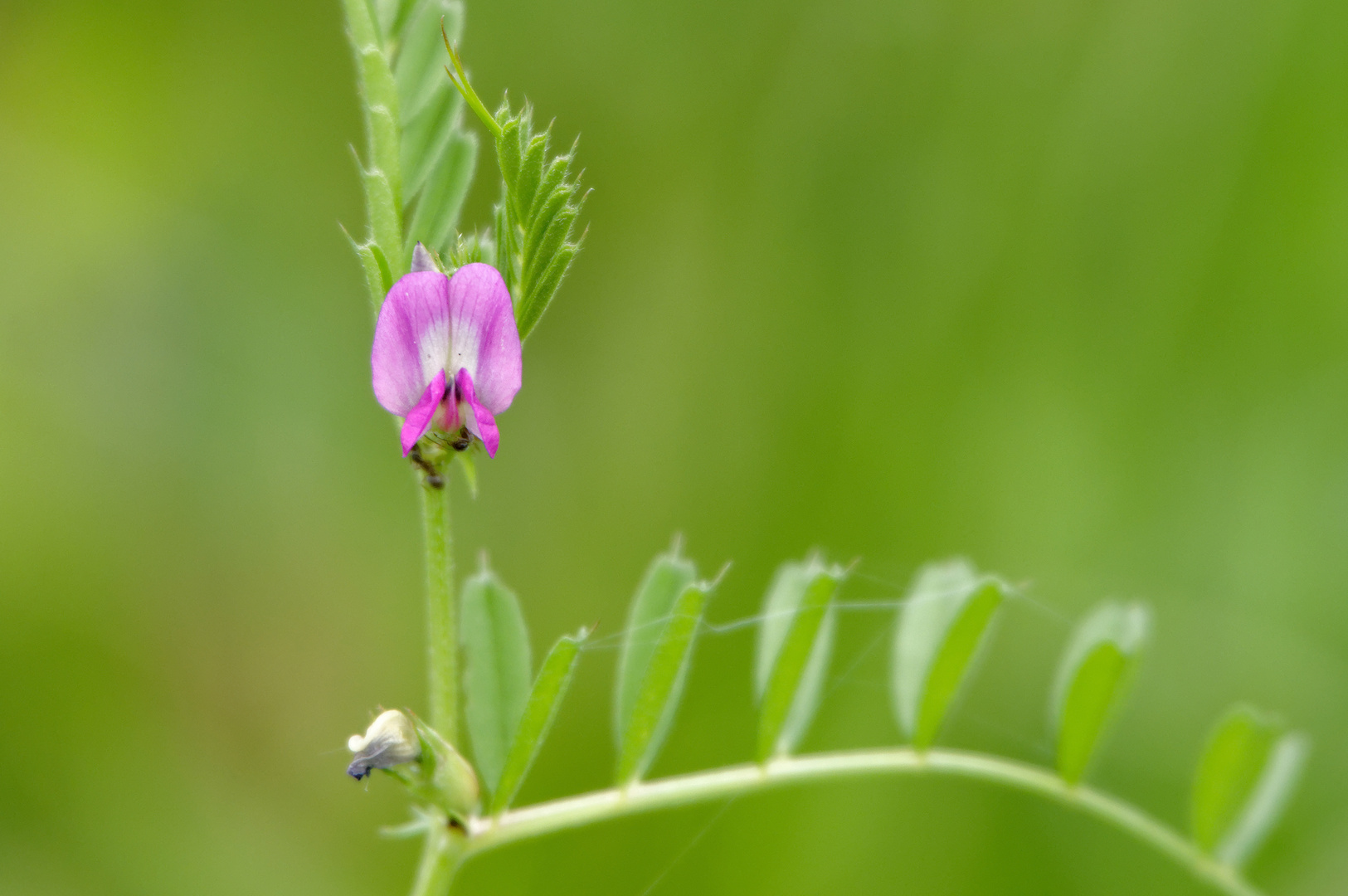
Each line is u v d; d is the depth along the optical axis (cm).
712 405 64
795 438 62
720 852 54
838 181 64
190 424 65
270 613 63
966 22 62
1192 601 58
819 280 64
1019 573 59
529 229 41
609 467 64
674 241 65
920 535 61
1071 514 60
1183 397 60
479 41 62
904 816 54
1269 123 59
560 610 62
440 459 41
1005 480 60
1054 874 53
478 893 54
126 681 61
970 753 55
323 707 62
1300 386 58
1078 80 61
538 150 41
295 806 60
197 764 60
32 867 55
